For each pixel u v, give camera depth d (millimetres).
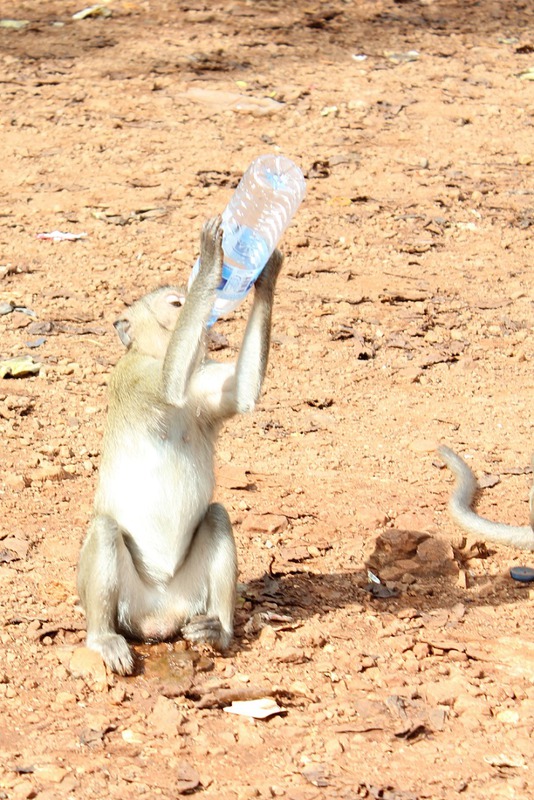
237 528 11719
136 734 8477
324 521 11961
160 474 9523
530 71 28188
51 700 8844
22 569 10688
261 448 13523
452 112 25703
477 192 21922
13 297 17062
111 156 22594
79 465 12766
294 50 28625
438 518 12164
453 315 17609
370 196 21641
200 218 20156
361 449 13648
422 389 15352
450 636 10078
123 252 18812
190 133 23734
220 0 32125
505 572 11438
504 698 9164
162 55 27781
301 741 8484
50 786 7832
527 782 8102
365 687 9227
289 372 15570
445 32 30719
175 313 9648
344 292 18109
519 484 13086
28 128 23703
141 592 9695
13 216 20016
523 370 16031
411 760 8312
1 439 13172
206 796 7816
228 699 8945
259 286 9312
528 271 19234
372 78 27234
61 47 28094
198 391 9461
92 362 15336
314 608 10461
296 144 23578
